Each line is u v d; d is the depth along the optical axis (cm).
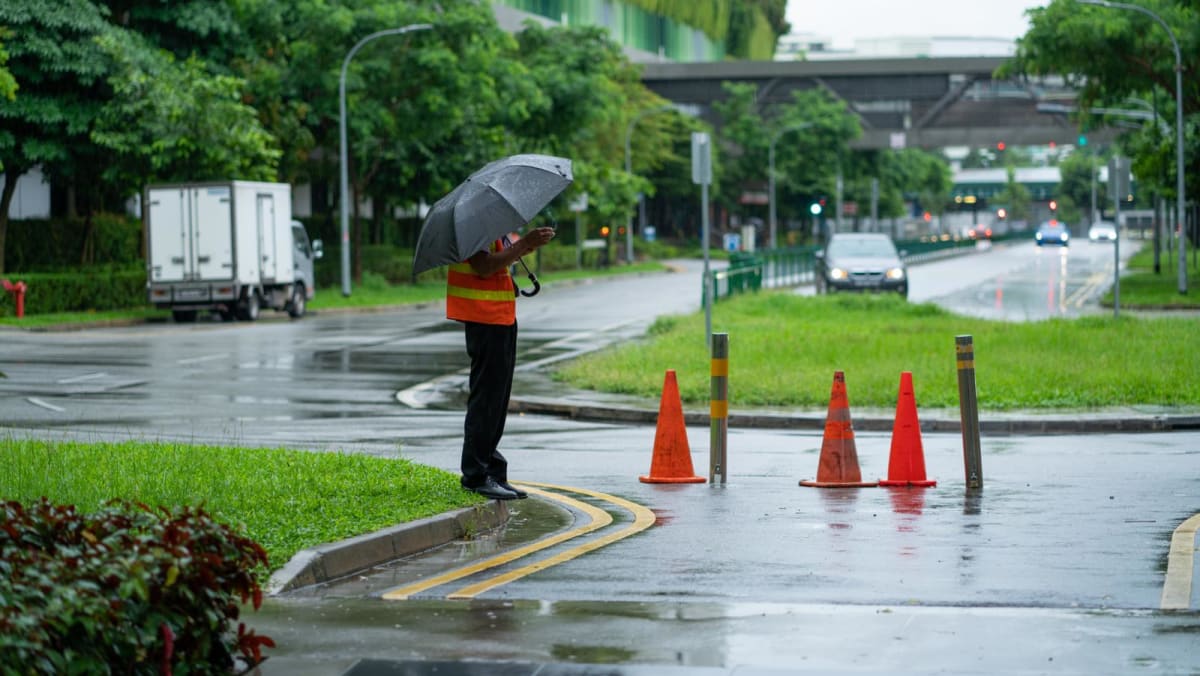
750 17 18188
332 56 6700
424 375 3344
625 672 873
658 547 1358
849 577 1202
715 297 5372
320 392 2992
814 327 4272
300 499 1489
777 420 2542
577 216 10388
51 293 5319
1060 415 2523
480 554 1350
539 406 2786
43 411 2611
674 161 13200
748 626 998
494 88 7762
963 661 897
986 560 1272
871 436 2372
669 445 1822
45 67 5225
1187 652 916
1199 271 8400
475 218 1529
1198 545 1337
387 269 7938
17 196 6381
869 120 13488
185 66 5706
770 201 12769
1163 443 2234
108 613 757
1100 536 1392
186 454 1781
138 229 6588
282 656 919
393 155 7175
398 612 1052
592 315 5531
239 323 5169
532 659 909
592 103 8575
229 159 5531
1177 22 6656
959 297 6525
